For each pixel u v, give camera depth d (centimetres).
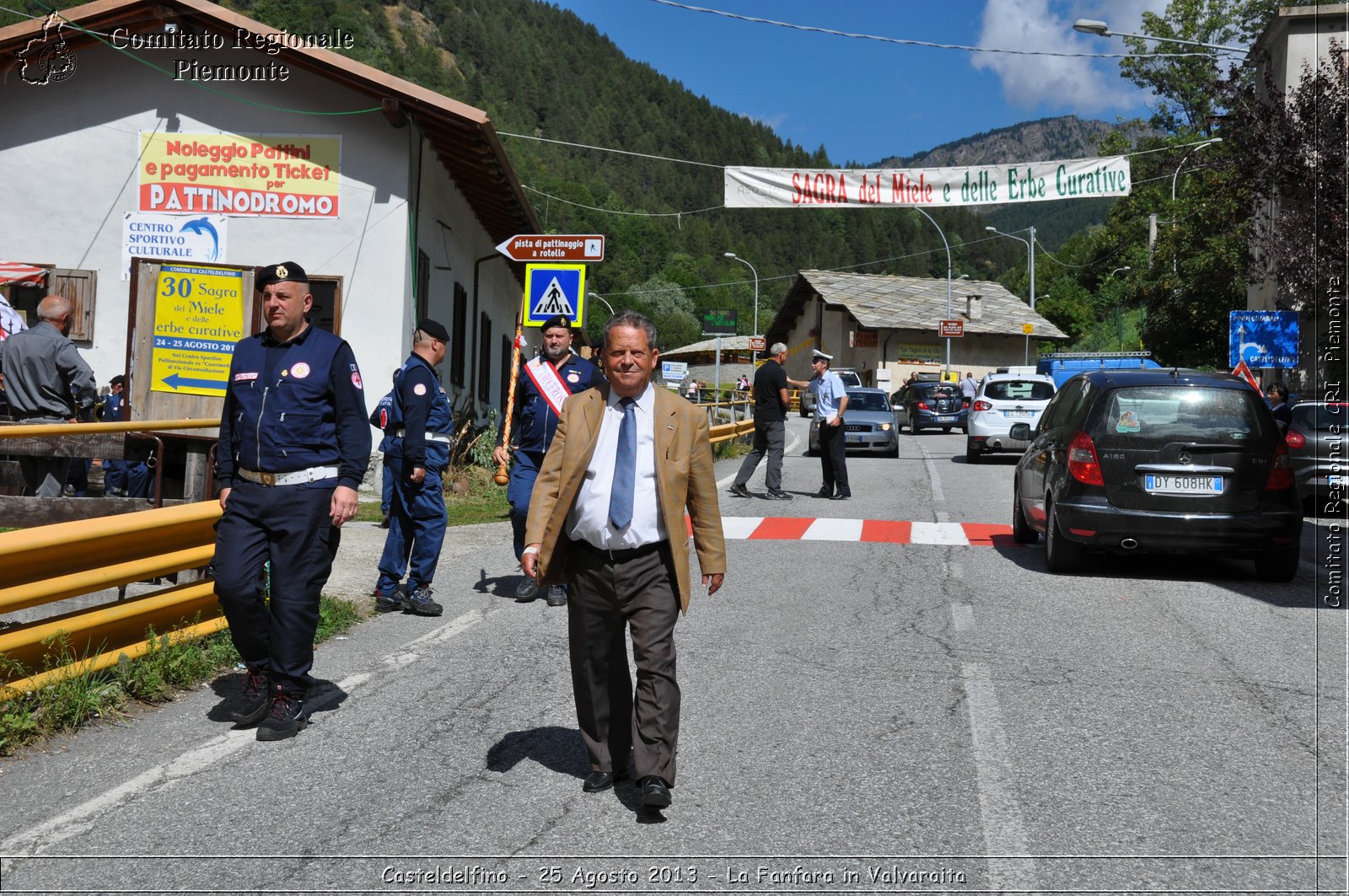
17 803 429
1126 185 2031
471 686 597
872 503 1485
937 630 740
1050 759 488
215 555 527
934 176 2039
